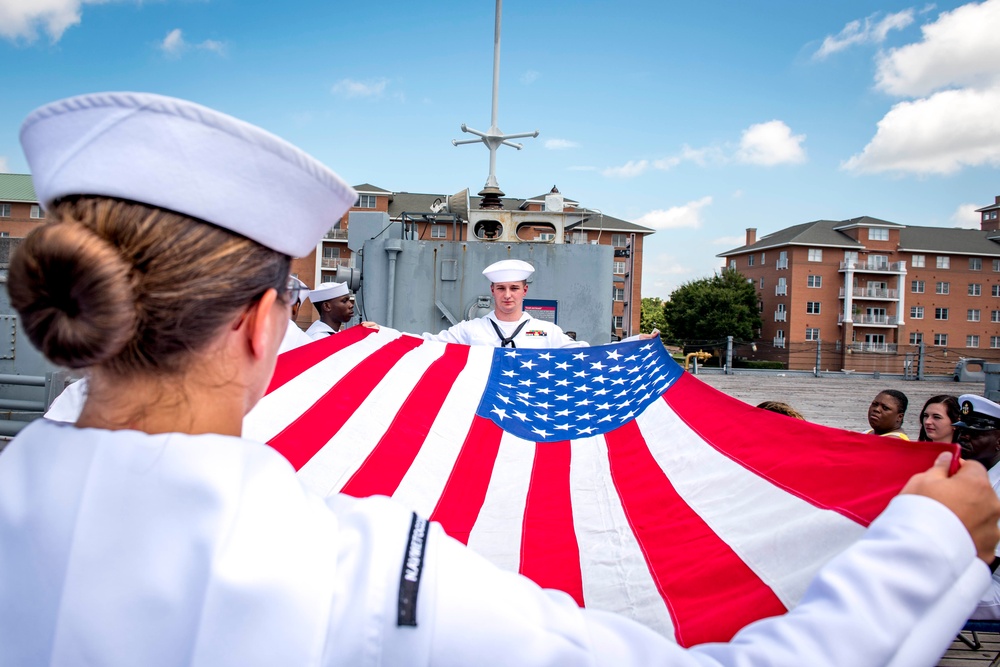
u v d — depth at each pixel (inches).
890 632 24.1
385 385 123.0
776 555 60.1
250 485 24.2
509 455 105.1
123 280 22.7
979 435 141.7
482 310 275.3
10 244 201.2
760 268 2699.3
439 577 24.2
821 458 68.0
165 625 22.2
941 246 2615.7
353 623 23.0
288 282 28.2
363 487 93.7
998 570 113.8
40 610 23.1
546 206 295.7
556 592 29.0
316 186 26.0
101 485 23.7
